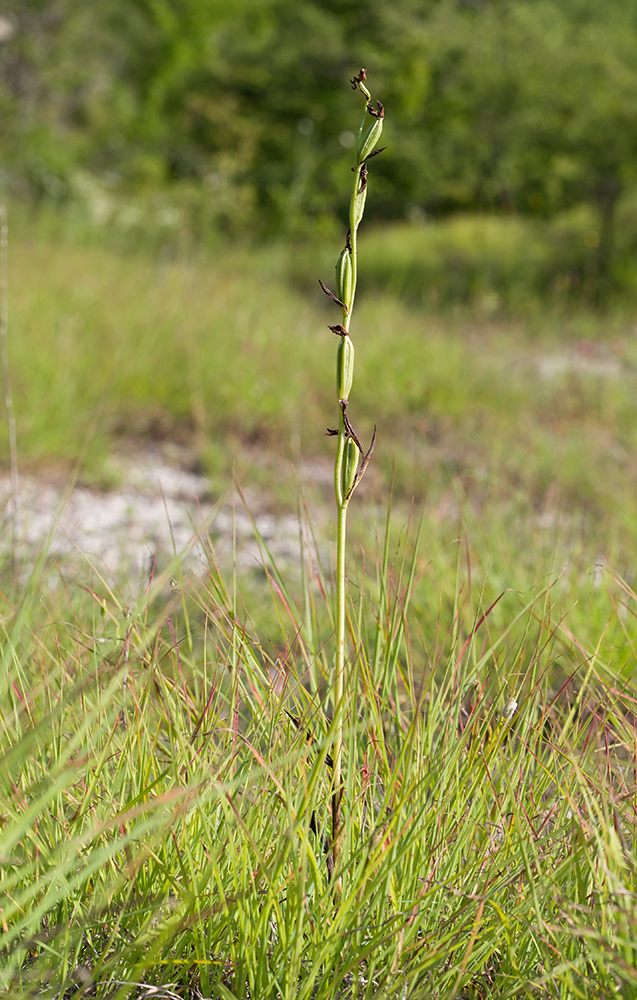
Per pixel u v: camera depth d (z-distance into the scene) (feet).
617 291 47.16
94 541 12.62
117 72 72.79
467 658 6.74
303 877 4.25
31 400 17.89
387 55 69.41
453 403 23.50
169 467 18.85
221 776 5.27
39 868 4.64
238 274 35.40
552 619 8.79
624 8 66.13
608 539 12.21
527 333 35.50
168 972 4.54
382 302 36.78
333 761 4.87
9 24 61.36
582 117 49.98
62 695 5.66
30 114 60.49
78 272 29.40
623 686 6.69
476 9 72.02
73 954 4.58
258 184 64.95
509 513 13.91
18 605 7.41
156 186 64.59
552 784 6.13
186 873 4.82
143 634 5.72
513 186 58.70
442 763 5.36
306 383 23.89
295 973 4.24
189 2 74.64
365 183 4.43
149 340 23.67
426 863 5.02
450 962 4.70
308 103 69.92
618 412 23.91
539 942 4.76
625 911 4.31
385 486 16.44
